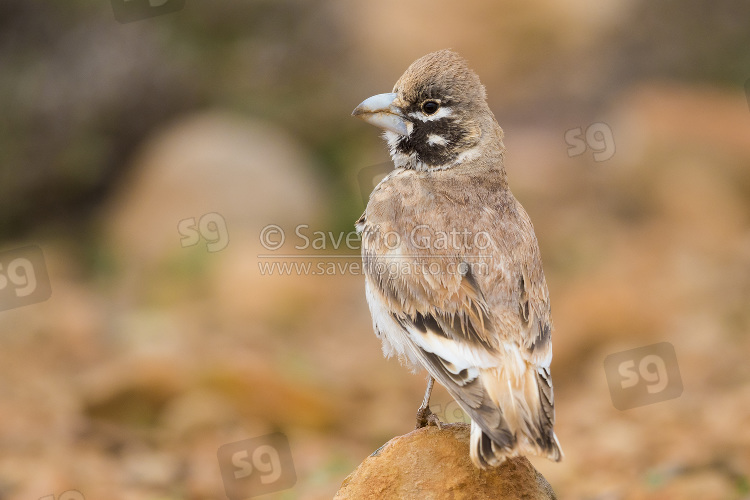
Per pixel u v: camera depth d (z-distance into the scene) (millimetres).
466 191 7438
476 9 25969
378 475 6758
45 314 17531
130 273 19641
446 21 25609
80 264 20953
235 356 14609
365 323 18094
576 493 10969
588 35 26766
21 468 11836
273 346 16469
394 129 7836
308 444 13016
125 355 15859
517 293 6832
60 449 12570
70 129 22484
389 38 24578
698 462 11016
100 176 22531
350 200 21047
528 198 22141
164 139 21891
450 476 6688
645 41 26359
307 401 13805
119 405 13461
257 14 23562
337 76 23766
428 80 7703
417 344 6859
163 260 19438
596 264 19594
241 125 22266
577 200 22312
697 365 14852
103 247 20812
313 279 19062
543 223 21391
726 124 22578
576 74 26094
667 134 22078
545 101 25562
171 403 13531
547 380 6508
